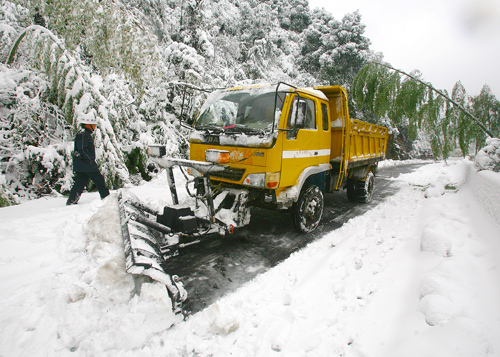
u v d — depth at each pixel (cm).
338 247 374
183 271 343
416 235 359
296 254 383
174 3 1492
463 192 518
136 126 880
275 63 1703
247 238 450
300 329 225
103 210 351
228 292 299
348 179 660
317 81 2000
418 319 201
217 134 411
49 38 603
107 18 632
